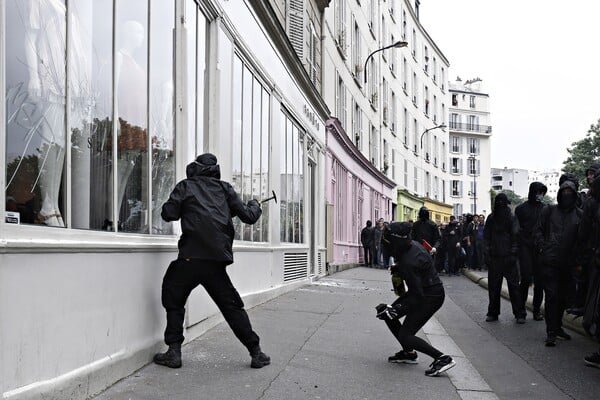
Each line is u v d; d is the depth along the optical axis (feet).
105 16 15.89
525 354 22.71
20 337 11.30
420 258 19.22
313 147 52.44
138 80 18.01
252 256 31.32
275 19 35.01
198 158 18.15
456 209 255.91
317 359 20.20
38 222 12.63
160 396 14.85
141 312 17.30
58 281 12.71
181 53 21.24
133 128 17.63
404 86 124.77
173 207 17.34
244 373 17.66
